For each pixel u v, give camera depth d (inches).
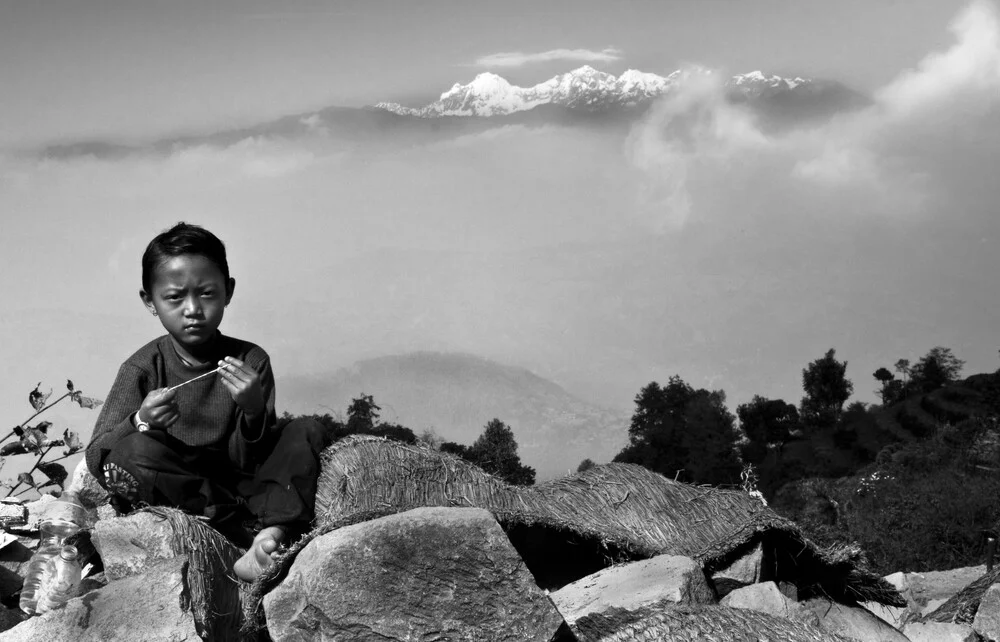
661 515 191.5
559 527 178.2
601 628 146.6
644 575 171.0
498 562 132.6
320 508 164.2
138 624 132.8
